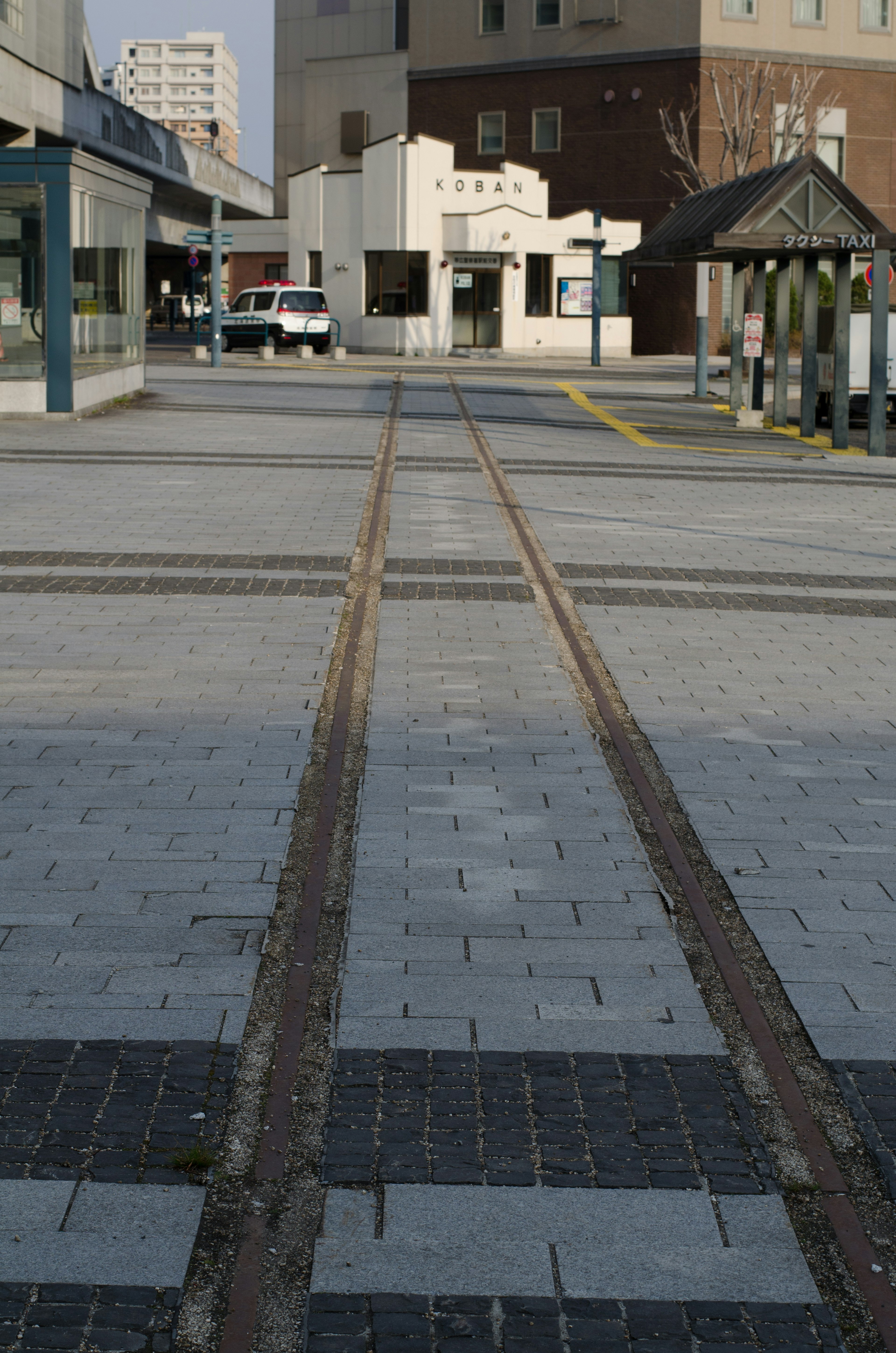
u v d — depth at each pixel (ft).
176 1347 9.39
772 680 26.02
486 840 17.88
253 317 150.20
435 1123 11.84
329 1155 11.36
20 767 20.21
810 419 76.23
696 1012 13.76
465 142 184.55
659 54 169.17
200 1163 11.18
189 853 17.30
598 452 64.75
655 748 21.86
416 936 15.21
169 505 44.39
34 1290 9.80
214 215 118.42
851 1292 10.03
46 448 58.75
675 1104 12.21
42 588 32.01
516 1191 10.98
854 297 107.65
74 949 14.75
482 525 42.57
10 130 138.62
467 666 26.35
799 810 19.30
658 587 34.35
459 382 110.01
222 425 70.13
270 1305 9.80
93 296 73.46
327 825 18.39
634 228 167.32
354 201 158.92
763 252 77.41
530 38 177.47
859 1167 11.47
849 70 175.22
